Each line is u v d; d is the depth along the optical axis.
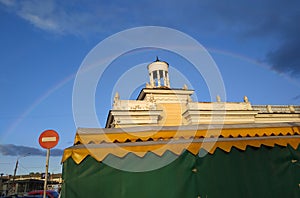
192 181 5.43
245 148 5.84
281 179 5.84
